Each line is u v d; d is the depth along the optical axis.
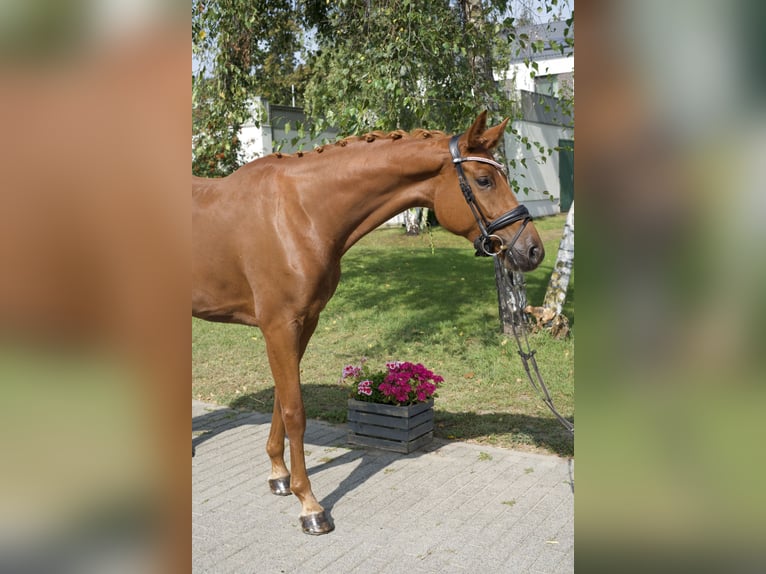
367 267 11.71
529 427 4.51
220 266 3.12
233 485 3.70
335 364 6.24
